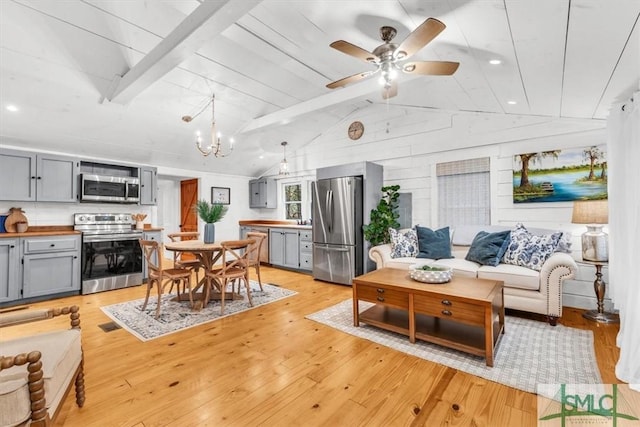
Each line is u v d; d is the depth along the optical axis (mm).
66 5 2508
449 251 3834
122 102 3541
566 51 1842
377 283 2730
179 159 5438
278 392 1890
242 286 4527
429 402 1783
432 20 1591
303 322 3062
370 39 2348
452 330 2604
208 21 2119
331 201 4754
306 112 4219
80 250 4117
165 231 7012
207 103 4141
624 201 2480
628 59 1797
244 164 6379
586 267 3320
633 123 2207
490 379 2012
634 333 1954
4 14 2500
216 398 1831
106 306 3574
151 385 1966
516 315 3184
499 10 1573
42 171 3961
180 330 2861
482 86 2965
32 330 2936
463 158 4199
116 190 4594
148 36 2902
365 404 1770
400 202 4758
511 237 3443
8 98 3236
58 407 1364
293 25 2432
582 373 2055
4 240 3531
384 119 4957
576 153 3367
